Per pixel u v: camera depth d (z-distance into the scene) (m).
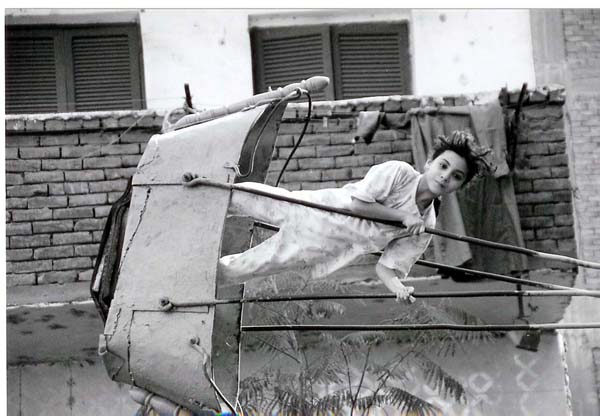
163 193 7.18
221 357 7.77
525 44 12.74
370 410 11.57
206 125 7.35
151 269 7.04
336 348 11.18
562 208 11.38
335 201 7.15
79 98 12.73
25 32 12.77
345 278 10.79
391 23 13.02
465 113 11.18
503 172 10.96
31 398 11.74
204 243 7.01
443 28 12.89
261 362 11.44
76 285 11.05
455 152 7.13
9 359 11.71
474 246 10.94
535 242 11.32
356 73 12.93
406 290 7.29
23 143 11.25
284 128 11.42
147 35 12.74
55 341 11.59
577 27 12.70
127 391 11.84
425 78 12.84
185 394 6.90
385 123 11.38
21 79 12.70
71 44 12.78
